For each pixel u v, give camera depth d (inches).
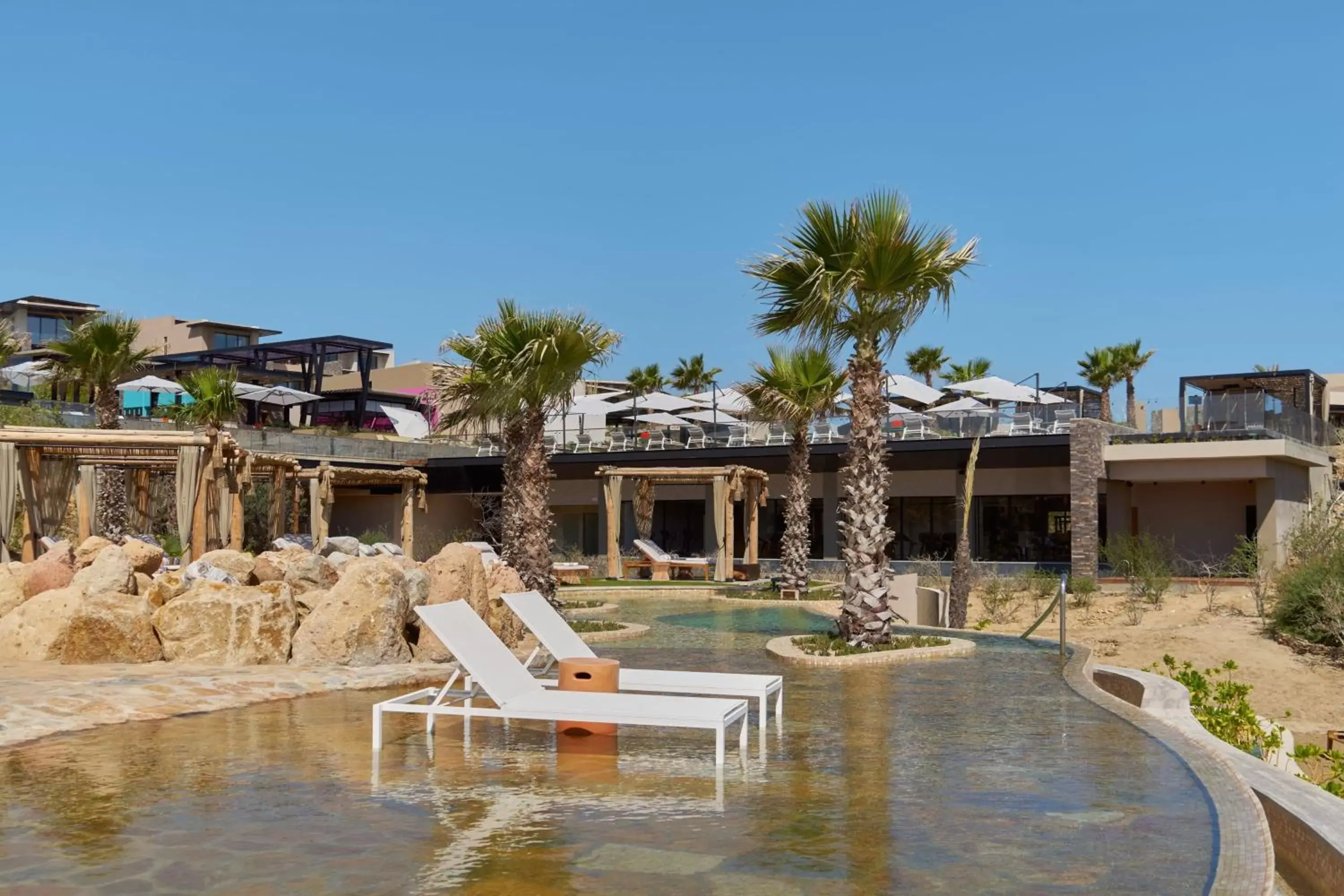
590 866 187.9
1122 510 1289.4
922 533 1454.2
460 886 178.2
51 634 426.3
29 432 834.8
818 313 547.5
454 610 323.6
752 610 888.9
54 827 213.9
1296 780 258.2
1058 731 321.4
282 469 1150.3
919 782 253.1
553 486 1673.2
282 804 232.5
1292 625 888.9
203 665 430.0
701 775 261.6
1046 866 187.5
